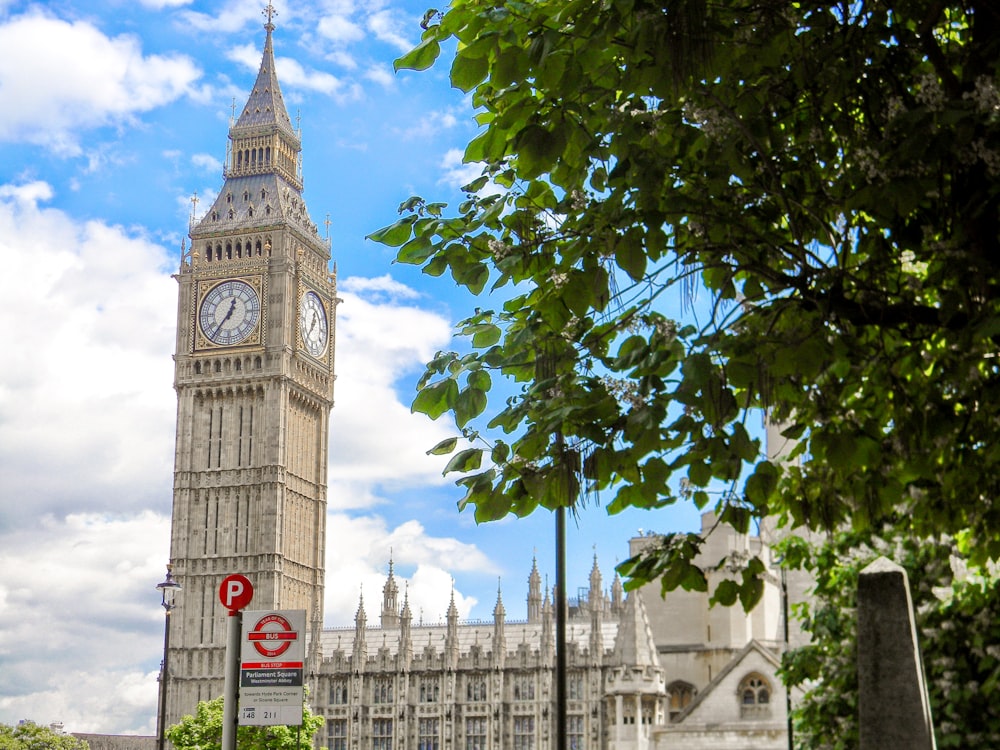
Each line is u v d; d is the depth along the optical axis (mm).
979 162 12812
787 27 13820
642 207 13609
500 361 14000
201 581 159375
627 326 13883
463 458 13227
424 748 140500
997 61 12250
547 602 140000
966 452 15914
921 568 24500
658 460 13031
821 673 28359
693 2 12320
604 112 13891
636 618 92375
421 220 14531
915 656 11758
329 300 179625
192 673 155750
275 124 174125
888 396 16078
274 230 168500
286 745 96562
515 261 14062
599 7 12977
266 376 163875
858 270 14328
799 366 12773
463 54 13234
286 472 164250
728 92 14195
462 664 141250
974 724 23250
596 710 134000
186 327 168000
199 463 163750
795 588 43531
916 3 13836
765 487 14367
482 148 14562
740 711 73000
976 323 12031
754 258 14383
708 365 12203
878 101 14203
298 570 165500
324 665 146250
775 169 13867
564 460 12844
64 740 108688
